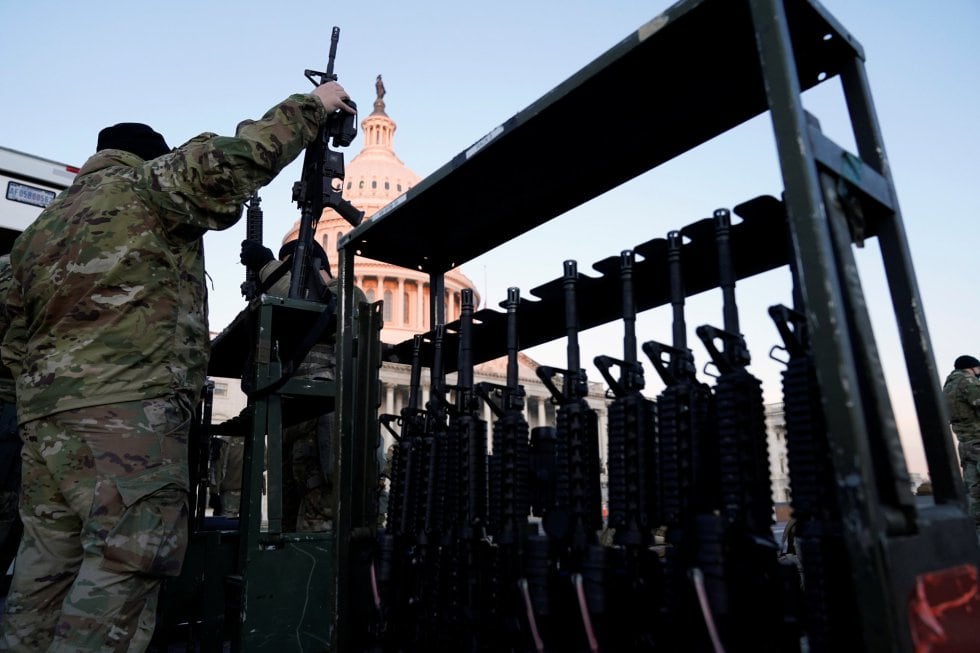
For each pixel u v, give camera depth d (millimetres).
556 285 2227
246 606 2586
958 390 7270
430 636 2057
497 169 2191
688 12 1474
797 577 1464
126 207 2227
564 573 1709
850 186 1420
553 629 1676
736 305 1660
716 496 1560
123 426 2072
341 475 2395
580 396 1859
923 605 1156
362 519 2438
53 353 2129
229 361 4176
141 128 2656
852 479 1126
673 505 1541
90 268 2154
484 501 2059
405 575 2229
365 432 2504
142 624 2023
